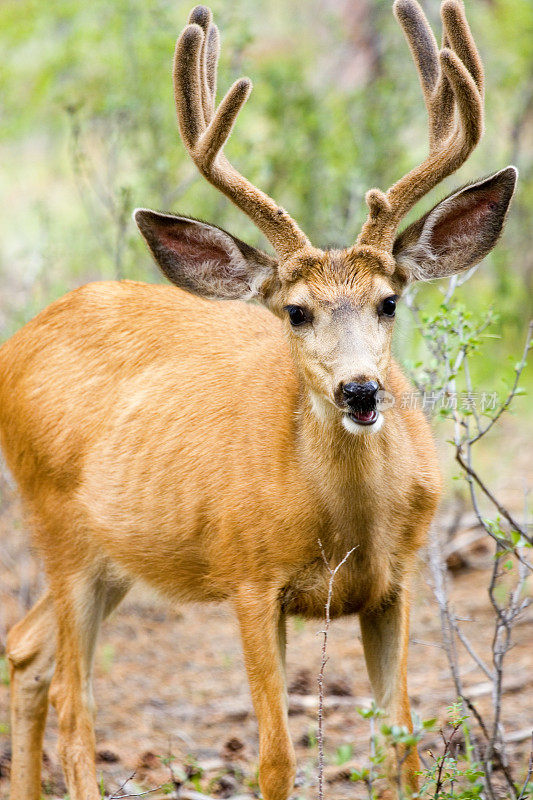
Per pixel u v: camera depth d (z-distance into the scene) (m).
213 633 14.70
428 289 18.94
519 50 21.69
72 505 10.96
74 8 20.27
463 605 14.63
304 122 18.78
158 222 10.12
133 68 17.91
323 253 9.64
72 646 10.91
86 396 10.95
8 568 15.73
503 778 10.27
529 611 14.45
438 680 12.98
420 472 9.69
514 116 21.52
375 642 9.91
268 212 9.84
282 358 10.21
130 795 10.03
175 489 10.20
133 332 11.02
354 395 8.76
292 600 9.72
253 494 9.59
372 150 18.86
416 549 9.83
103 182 20.80
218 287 10.29
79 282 18.12
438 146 9.95
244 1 20.19
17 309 16.55
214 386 10.31
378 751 9.37
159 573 10.67
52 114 22.08
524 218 21.34
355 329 9.21
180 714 12.66
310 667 13.55
